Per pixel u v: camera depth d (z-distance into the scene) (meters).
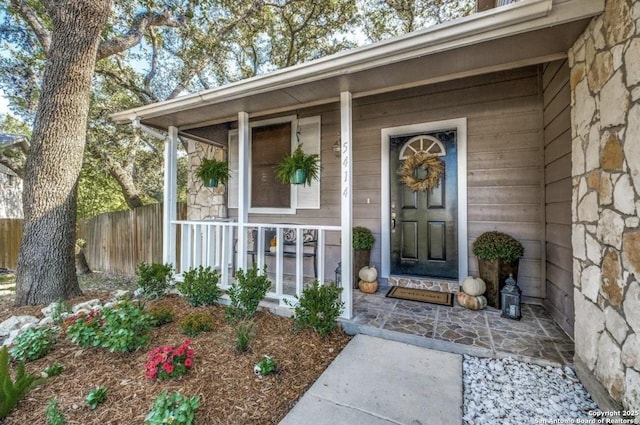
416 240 3.97
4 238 7.25
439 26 2.18
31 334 2.48
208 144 5.19
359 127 4.29
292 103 3.43
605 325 1.80
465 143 3.68
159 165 13.06
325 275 4.48
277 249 3.42
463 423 1.70
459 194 3.70
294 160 3.81
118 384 2.02
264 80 2.96
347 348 2.53
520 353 2.32
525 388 2.00
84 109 4.25
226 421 1.69
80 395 1.91
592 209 1.96
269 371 2.13
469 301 3.22
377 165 4.18
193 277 3.58
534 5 1.91
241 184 3.72
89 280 5.90
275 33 8.20
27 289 3.92
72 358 2.37
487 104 3.59
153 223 6.16
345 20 7.60
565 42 2.21
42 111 4.03
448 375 2.14
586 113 2.04
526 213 3.40
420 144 3.95
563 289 2.71
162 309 3.16
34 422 1.68
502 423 1.69
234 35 8.21
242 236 3.71
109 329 2.41
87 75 4.17
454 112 3.75
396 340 2.66
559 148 2.77
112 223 6.67
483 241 3.34
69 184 4.15
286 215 4.79
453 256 3.77
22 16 5.35
